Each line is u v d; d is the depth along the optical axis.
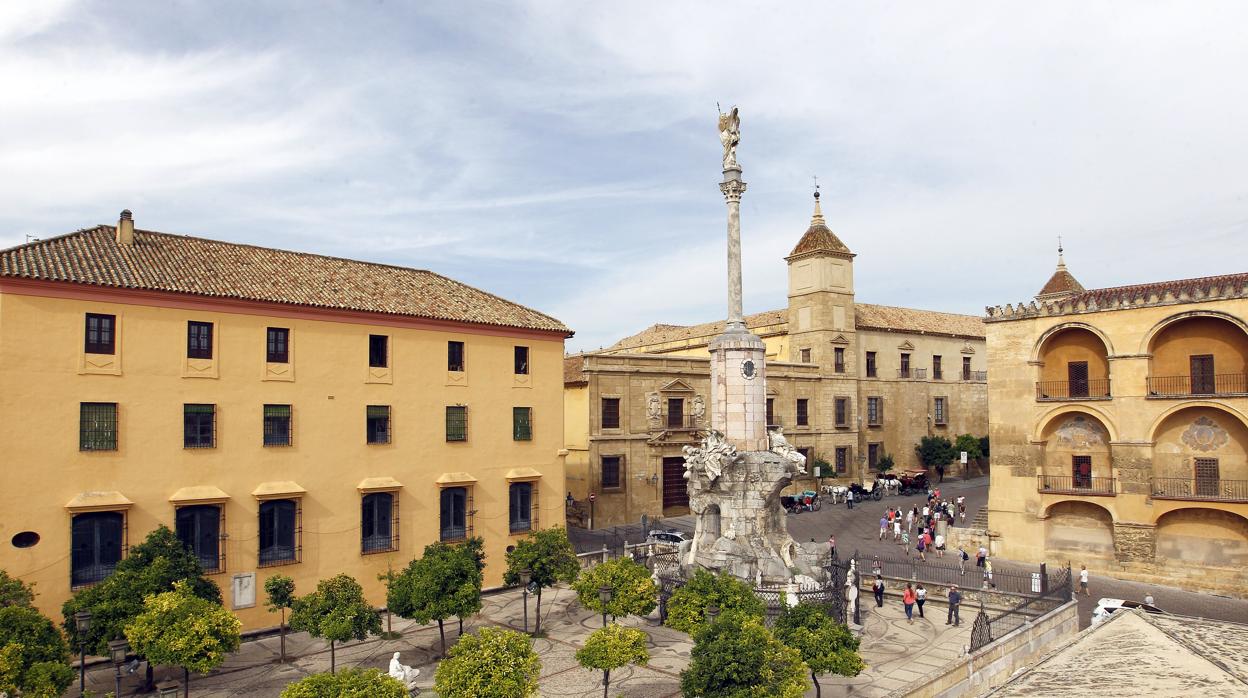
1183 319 40.56
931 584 35.59
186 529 30.22
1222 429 40.03
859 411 72.38
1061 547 44.66
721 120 35.62
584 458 55.62
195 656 22.47
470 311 39.47
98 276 28.86
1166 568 40.88
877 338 74.81
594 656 22.06
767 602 28.70
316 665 27.94
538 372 41.38
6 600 23.75
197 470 30.45
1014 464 46.03
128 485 28.88
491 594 37.91
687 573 32.88
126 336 29.25
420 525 36.41
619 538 50.03
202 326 31.25
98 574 28.20
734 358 33.97
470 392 38.66
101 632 23.75
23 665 20.61
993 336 47.19
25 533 26.78
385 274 40.34
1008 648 25.06
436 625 32.84
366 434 35.09
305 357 33.53
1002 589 37.88
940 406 79.69
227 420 31.31
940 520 51.97
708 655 19.58
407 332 36.69
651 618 33.28
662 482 58.75
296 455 32.97
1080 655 13.59
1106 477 43.69
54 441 27.52
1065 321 44.38
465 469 38.16
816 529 54.25
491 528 38.88
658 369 59.06
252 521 31.59
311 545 33.09
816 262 70.50
